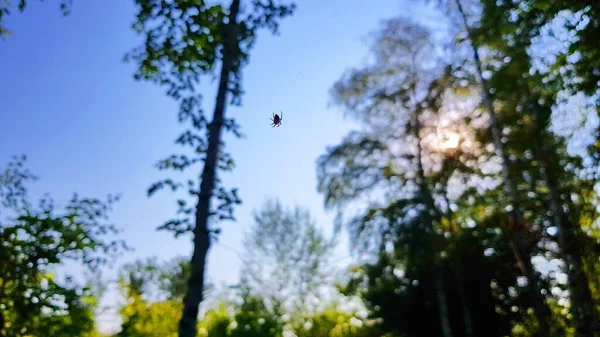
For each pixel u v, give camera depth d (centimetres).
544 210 1527
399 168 1800
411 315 1722
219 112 732
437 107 1722
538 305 1305
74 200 927
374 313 1817
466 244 1672
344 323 2244
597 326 1059
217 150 705
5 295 788
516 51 1080
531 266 1362
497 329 1642
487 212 1506
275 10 824
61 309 820
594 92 984
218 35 817
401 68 1844
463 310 1662
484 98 1521
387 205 1788
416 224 1678
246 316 1164
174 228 641
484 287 1670
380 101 1812
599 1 859
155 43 859
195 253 636
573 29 932
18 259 815
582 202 1166
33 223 819
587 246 1141
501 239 1650
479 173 1625
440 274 1606
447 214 1697
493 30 1055
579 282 1113
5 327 787
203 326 1160
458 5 1540
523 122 1312
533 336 1484
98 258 906
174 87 830
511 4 977
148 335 1201
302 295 2694
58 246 846
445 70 1636
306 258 2731
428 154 1741
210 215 656
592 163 1077
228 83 767
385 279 1738
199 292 624
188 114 764
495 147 1502
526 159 1337
